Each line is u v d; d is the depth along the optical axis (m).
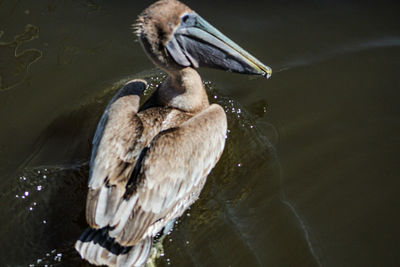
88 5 9.66
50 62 8.73
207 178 7.50
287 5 9.94
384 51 9.17
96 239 5.90
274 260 6.64
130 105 6.64
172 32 6.79
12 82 8.42
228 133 8.07
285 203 7.27
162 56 6.93
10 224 6.55
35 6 9.55
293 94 8.66
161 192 6.08
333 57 9.12
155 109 7.03
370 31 9.50
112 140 6.14
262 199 7.30
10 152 7.54
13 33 9.10
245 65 7.11
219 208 7.16
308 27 9.55
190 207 7.14
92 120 8.03
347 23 9.64
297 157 7.84
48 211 6.73
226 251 6.68
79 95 8.36
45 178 7.14
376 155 7.88
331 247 6.83
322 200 7.34
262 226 7.00
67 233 6.50
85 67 8.73
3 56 8.76
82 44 9.04
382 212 7.23
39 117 8.02
